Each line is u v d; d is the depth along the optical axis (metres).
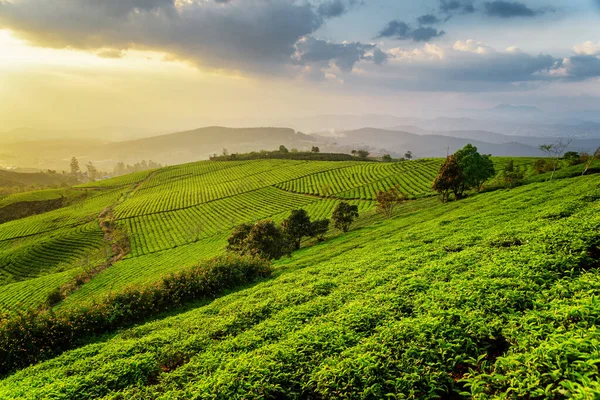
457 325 9.13
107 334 18.19
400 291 13.05
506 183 57.06
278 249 43.16
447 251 18.91
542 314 8.61
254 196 124.88
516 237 16.73
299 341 10.09
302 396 8.17
